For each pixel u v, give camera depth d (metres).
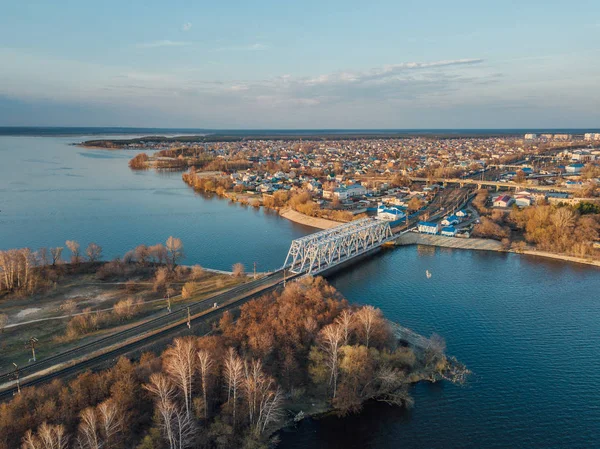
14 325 179.62
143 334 171.75
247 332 156.00
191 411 124.75
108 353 157.75
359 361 143.88
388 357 153.00
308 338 157.88
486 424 134.38
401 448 126.19
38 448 99.31
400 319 199.50
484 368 162.00
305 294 186.12
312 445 127.19
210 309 194.75
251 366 139.88
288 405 140.75
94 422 106.12
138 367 134.75
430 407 141.62
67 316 187.88
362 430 132.75
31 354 157.75
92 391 124.56
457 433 131.12
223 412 126.56
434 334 174.00
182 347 134.38
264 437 127.50
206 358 128.00
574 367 162.62
